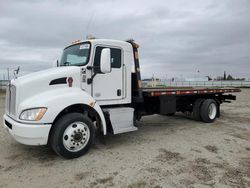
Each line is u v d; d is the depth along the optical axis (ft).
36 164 13.12
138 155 14.51
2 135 19.38
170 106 21.79
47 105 12.73
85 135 14.32
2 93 81.35
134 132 20.71
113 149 15.69
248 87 127.75
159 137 18.94
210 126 23.36
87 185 10.64
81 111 15.21
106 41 15.98
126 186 10.53
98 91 15.57
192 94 23.67
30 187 10.47
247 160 13.66
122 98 16.93
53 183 10.84
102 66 14.07
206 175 11.59
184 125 23.90
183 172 11.95
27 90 13.03
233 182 10.85
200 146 16.42
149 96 19.84
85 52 15.47
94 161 13.50
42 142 12.69
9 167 12.72
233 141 17.71
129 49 17.33
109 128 16.06
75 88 14.46
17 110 12.88
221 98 28.68
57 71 14.07
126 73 17.11
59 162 13.38
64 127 13.35
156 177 11.40
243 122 25.63
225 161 13.48
